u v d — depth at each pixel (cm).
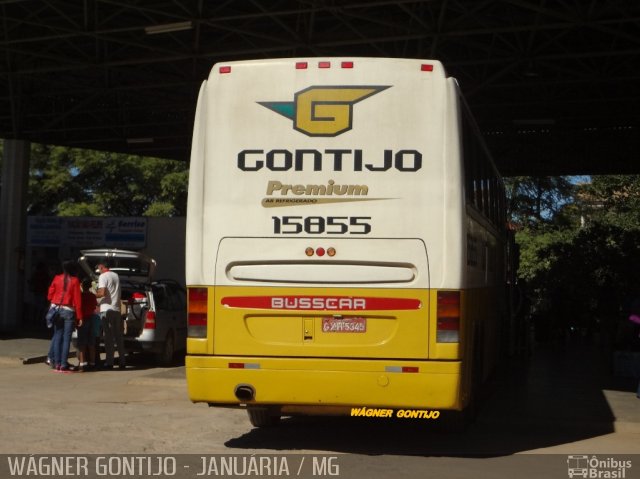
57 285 1680
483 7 1716
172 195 4778
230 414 1170
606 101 2197
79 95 2519
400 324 855
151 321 1797
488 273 1266
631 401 1341
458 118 869
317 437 1009
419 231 859
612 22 1611
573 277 2608
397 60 874
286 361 861
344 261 865
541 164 2794
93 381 1536
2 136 2528
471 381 980
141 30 1908
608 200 4066
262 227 877
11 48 2017
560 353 2369
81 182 4984
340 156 872
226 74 893
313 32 1889
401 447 955
